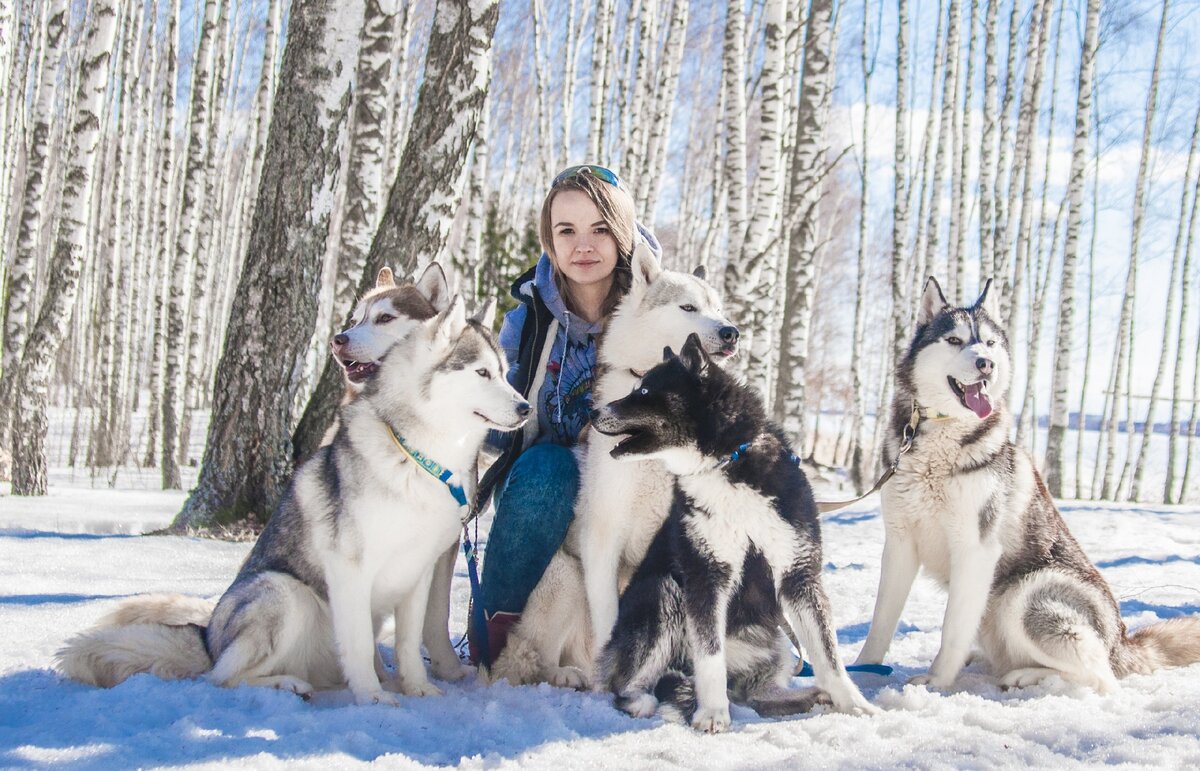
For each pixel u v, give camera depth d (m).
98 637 3.24
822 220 31.80
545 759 2.57
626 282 4.37
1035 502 3.89
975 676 3.89
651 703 3.25
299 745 2.58
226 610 3.37
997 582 3.87
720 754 2.64
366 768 2.42
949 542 3.79
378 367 3.50
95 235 27.78
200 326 20.91
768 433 3.48
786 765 2.49
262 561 3.62
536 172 26.72
